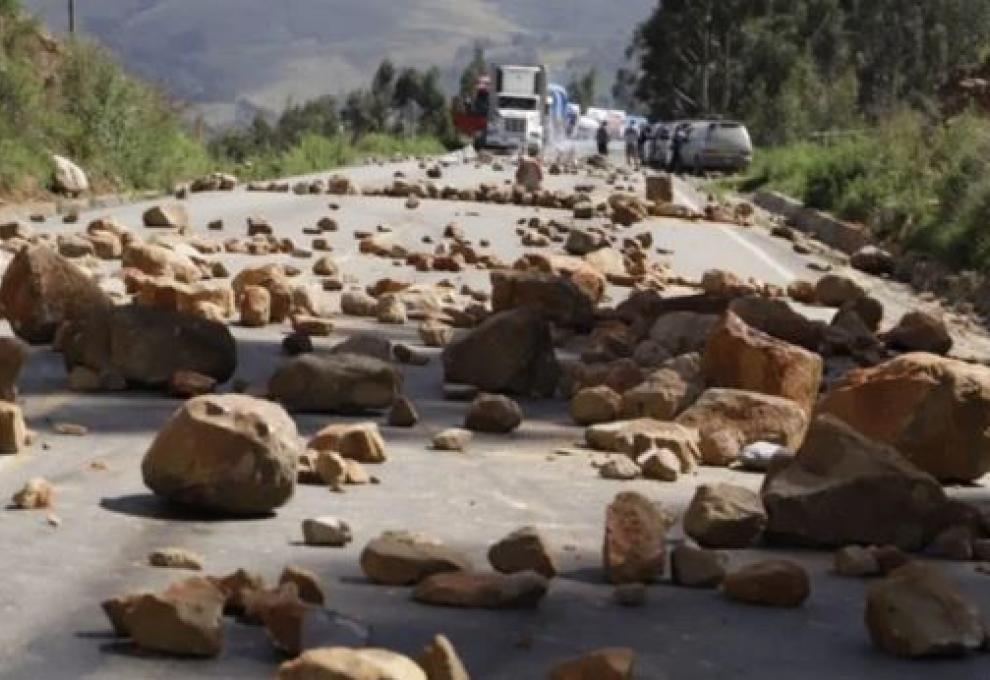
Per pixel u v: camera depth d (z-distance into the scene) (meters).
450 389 13.99
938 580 7.81
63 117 44.19
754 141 95.31
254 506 9.50
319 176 53.97
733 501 9.51
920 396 11.23
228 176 44.72
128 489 10.09
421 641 7.46
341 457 10.84
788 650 7.65
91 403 12.75
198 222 31.42
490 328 14.19
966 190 34.91
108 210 33.50
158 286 16.89
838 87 93.75
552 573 8.57
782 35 116.88
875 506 9.38
